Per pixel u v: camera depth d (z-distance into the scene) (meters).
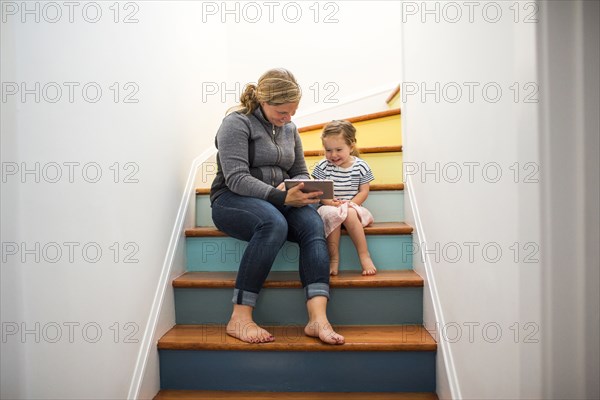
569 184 0.78
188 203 1.74
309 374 1.31
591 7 0.76
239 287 1.36
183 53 1.81
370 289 1.48
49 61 0.93
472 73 1.02
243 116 1.52
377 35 2.79
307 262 1.40
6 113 0.86
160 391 1.33
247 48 2.85
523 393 0.81
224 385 1.33
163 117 1.51
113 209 1.13
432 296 1.33
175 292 1.52
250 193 1.46
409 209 1.71
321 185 1.43
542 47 0.77
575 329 0.79
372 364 1.31
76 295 1.00
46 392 0.94
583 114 0.77
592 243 0.78
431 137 1.39
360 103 2.80
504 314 0.87
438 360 1.27
